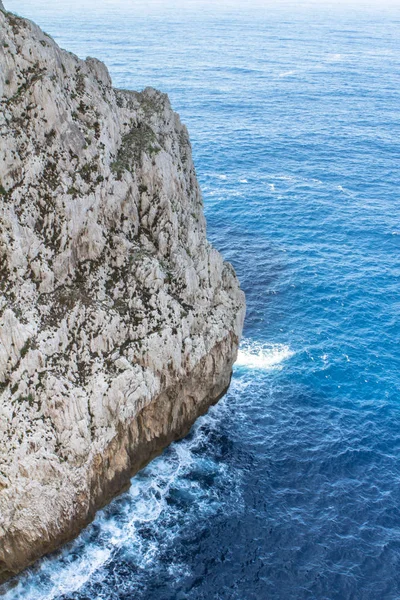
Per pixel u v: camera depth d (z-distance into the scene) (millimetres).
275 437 65188
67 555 51750
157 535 53844
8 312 48531
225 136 160500
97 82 63781
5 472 47031
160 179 61844
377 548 54000
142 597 49094
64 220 53562
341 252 103812
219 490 58469
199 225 71688
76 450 50562
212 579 50719
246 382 72875
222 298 65000
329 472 61406
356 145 159000
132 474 58625
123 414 54031
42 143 53875
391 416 69000
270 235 108750
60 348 51750
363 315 86625
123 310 56219
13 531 48281
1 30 52531
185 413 63156
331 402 70625
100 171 57156
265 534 54594
